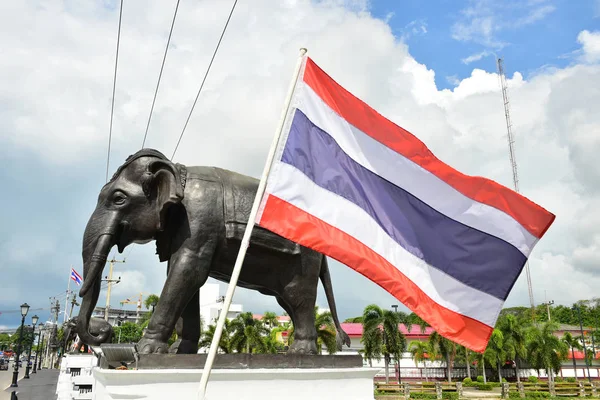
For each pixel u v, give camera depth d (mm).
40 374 46438
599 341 65438
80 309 6582
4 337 131750
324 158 5793
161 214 6738
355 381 6840
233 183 7219
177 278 6504
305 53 5844
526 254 6484
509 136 61531
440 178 6438
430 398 34188
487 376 51875
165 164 6879
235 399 5898
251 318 36969
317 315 30844
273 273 7250
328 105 5992
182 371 5656
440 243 6285
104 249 6652
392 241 6004
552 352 43594
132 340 64938
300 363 6617
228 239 6871
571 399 35562
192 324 7316
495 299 6316
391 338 37219
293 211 5422
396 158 6293
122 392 5480
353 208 5828
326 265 8242
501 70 62969
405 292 5820
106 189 6980
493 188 6469
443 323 6035
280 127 5234
